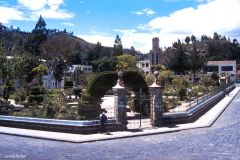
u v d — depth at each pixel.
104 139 22.19
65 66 98.69
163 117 28.45
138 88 31.80
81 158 16.89
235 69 141.75
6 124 28.06
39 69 80.31
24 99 44.31
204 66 133.25
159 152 18.22
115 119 25.25
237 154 17.48
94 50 177.00
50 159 16.69
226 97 62.34
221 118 34.12
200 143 20.73
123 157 17.06
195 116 33.06
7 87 42.25
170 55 134.12
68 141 21.56
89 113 26.80
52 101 33.81
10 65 41.59
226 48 191.88
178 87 55.78
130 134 23.70
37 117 26.88
